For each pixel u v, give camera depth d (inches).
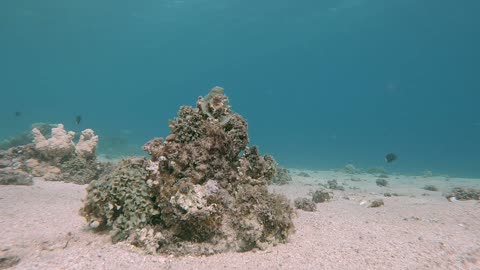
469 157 2546.8
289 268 181.6
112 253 189.5
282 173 666.8
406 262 193.3
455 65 4153.5
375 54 3905.0
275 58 4249.5
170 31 3289.9
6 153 566.6
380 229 269.0
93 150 549.0
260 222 209.6
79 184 475.2
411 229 270.8
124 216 214.7
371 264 189.8
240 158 249.6
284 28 2925.7
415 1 2230.6
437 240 236.8
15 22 2642.7
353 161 1900.8
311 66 4547.2
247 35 3253.0
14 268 167.5
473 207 366.6
